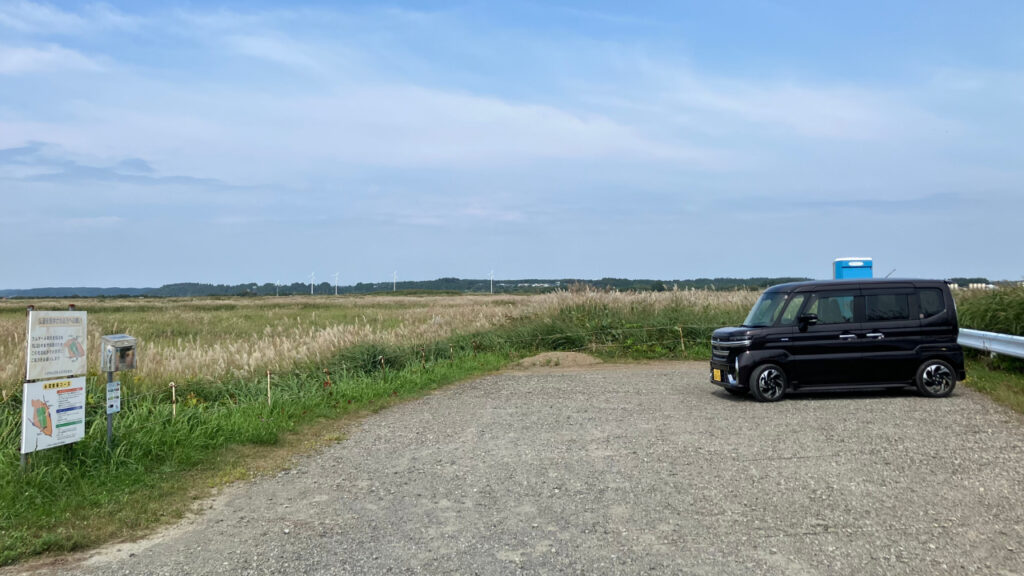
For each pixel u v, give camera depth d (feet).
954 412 32.73
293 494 22.04
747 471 23.00
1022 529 17.11
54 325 23.11
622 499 20.38
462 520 18.94
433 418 35.14
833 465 23.47
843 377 37.29
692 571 15.01
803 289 38.22
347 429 32.78
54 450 23.82
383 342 55.83
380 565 15.81
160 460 25.71
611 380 47.88
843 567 15.03
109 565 16.26
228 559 16.47
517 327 69.36
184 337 77.00
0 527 18.52
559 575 14.98
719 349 39.22
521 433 30.55
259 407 34.99
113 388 25.18
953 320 37.73
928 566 15.01
